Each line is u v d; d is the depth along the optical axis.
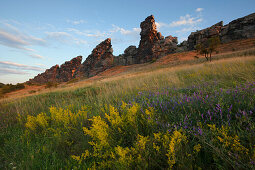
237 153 1.11
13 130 3.08
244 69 5.54
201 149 1.42
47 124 2.78
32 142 2.37
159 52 107.56
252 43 54.06
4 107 5.70
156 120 1.93
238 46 56.78
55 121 2.83
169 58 69.56
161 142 1.44
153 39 117.00
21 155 2.01
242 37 70.12
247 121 1.45
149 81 7.64
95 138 1.71
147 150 1.35
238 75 4.98
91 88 8.74
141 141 1.32
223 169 1.11
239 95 2.24
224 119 1.70
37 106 5.16
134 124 1.84
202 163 1.25
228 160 1.11
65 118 2.63
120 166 1.23
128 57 133.12
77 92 8.15
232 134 1.33
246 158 1.06
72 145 2.17
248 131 1.35
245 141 1.30
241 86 2.81
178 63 50.22
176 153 1.22
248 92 2.29
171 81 6.35
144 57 116.44
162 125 1.79
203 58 45.66
